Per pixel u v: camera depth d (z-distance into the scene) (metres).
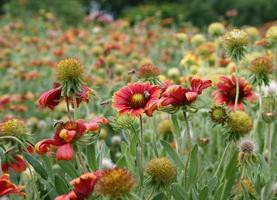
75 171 0.81
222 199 0.84
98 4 7.90
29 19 4.72
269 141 1.01
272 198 0.86
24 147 0.80
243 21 5.36
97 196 0.71
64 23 5.13
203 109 0.93
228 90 1.01
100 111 1.41
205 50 1.69
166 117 1.37
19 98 2.01
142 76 1.01
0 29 3.78
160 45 3.01
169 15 5.53
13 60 2.79
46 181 0.88
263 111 1.11
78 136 0.76
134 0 7.85
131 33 3.49
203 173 0.94
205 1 5.46
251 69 1.00
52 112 1.70
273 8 5.32
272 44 1.39
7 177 0.71
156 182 0.78
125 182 0.67
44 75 2.39
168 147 0.87
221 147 1.12
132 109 0.82
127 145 0.94
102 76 1.97
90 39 2.77
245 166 0.89
